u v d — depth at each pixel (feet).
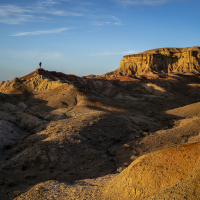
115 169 82.17
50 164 83.61
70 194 53.98
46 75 312.29
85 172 77.71
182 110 187.42
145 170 45.85
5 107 184.55
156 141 110.52
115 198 45.83
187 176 34.81
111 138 117.29
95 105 204.85
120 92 348.79
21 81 276.62
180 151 45.24
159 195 32.45
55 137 100.73
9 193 59.11
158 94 370.12
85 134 112.06
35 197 53.93
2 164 84.64
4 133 117.50
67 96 217.77
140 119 165.37
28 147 94.07
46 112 183.11
